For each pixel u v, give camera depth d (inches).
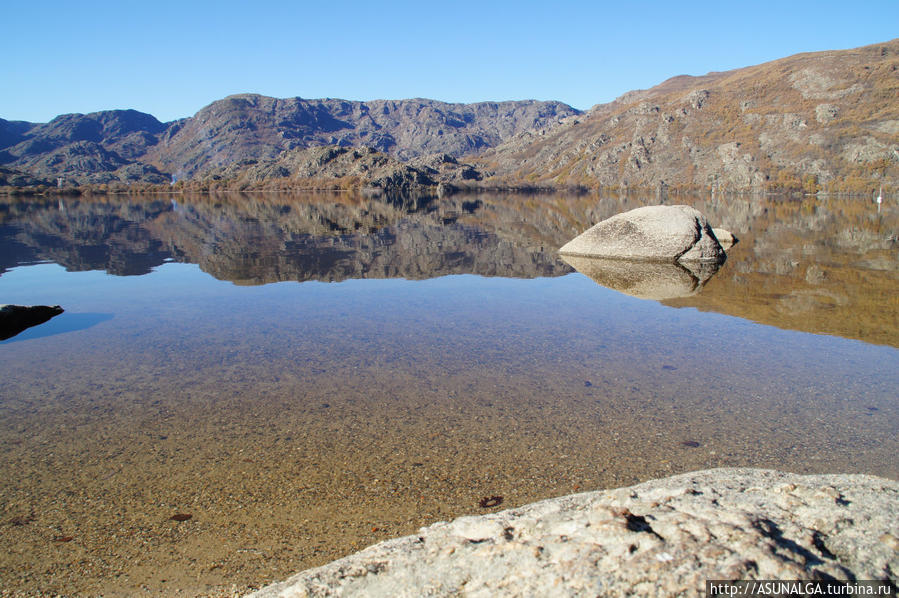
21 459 211.3
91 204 2630.4
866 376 288.5
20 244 952.9
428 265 681.6
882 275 572.4
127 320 414.9
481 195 3838.6
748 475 152.6
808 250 773.9
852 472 197.8
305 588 115.2
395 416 245.8
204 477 197.8
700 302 461.4
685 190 4237.2
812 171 3646.7
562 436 226.2
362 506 179.6
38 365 315.3
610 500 135.9
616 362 313.9
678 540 106.3
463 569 110.5
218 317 422.3
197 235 1078.4
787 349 334.3
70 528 169.9
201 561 154.2
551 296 492.1
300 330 384.2
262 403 261.0
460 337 364.8
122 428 236.5
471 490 187.9
